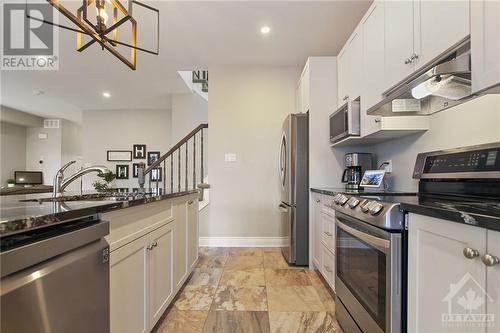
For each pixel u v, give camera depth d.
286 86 3.88
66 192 2.12
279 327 1.79
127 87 4.84
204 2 2.43
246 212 3.85
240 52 3.44
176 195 2.07
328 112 2.91
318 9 2.54
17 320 0.67
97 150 6.41
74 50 3.32
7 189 2.26
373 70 1.97
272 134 3.87
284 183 3.22
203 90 5.17
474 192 1.38
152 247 1.60
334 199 1.94
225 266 2.98
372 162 2.75
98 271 1.00
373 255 1.33
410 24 1.51
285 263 3.08
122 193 2.09
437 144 1.78
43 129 7.50
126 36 2.99
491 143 1.30
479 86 0.98
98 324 1.00
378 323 1.26
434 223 0.96
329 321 1.87
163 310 1.81
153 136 6.40
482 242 0.76
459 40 1.16
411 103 1.67
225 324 1.82
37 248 0.74
